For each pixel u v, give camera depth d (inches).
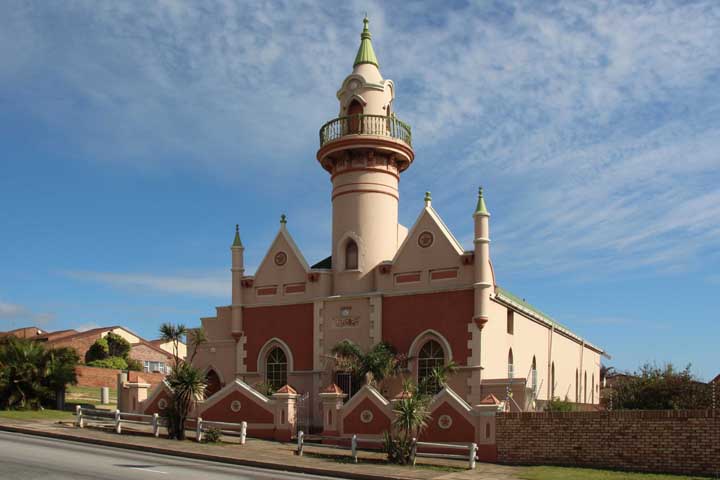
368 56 1337.4
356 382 1127.0
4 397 1290.6
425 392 1016.9
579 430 857.5
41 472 643.5
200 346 1371.8
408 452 863.1
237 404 1109.7
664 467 800.9
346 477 770.8
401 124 1309.1
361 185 1277.1
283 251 1317.7
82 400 1593.3
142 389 1242.6
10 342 1357.0
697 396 1061.1
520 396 1059.9
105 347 2571.4
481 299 1101.7
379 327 1182.9
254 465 836.0
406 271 1187.9
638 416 825.5
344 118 1294.3
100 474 646.5
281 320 1291.8
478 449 903.7
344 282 1251.8
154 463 765.3
